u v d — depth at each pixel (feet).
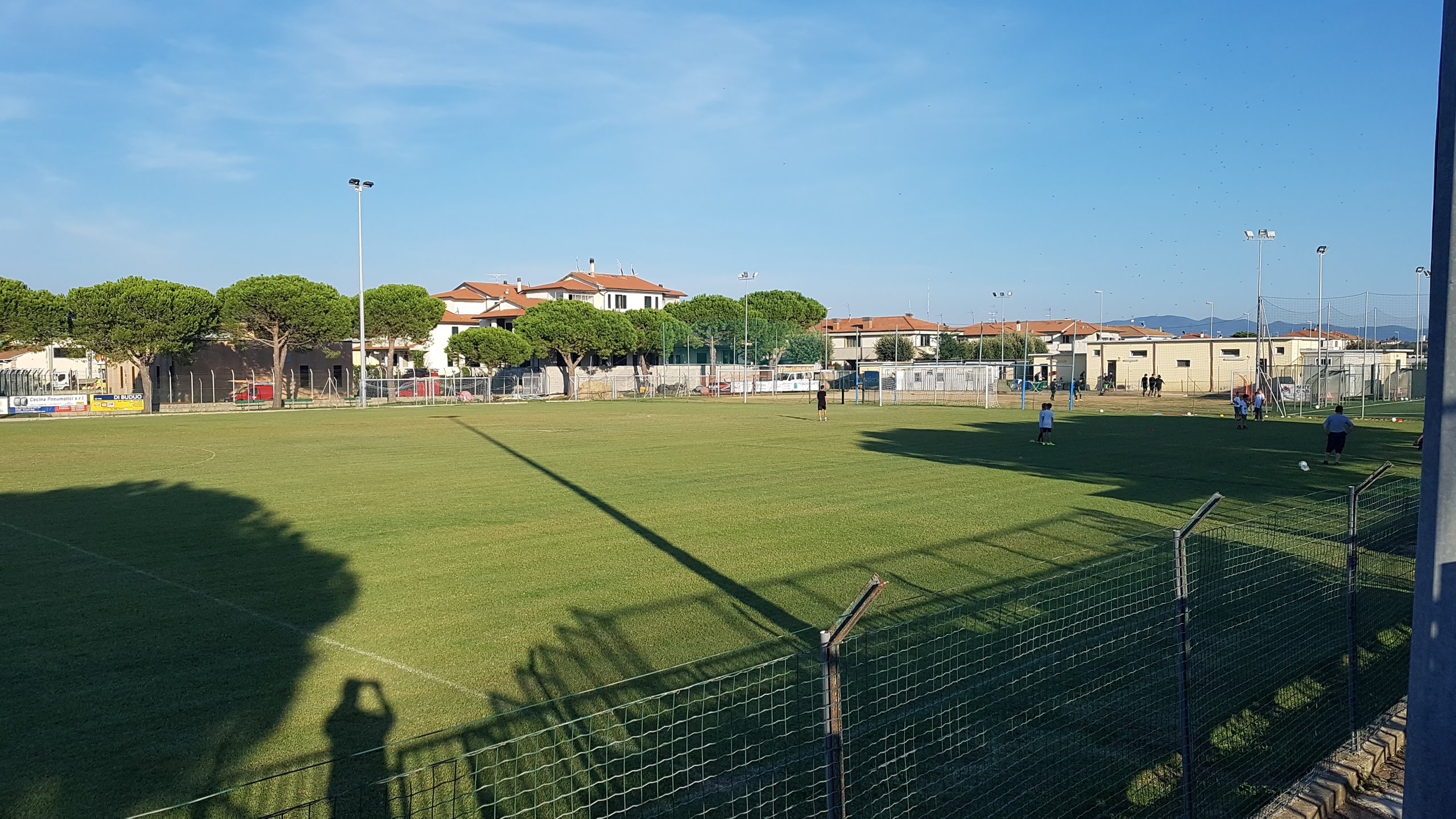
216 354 187.73
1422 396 170.91
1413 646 12.28
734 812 15.31
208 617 28.12
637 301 309.63
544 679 22.38
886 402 188.85
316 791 16.35
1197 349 224.74
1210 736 18.56
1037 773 16.84
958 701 20.29
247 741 18.76
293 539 40.65
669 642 25.22
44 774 17.20
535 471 66.08
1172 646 23.97
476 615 28.09
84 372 252.21
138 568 34.83
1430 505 11.88
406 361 256.32
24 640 25.73
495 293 312.29
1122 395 214.69
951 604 28.50
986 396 162.71
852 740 18.29
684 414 143.33
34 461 73.51
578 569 34.35
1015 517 45.19
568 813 15.23
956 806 15.52
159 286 157.99
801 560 35.65
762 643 24.89
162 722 19.76
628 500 51.75
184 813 15.58
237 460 74.08
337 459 75.00
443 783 16.53
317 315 170.40
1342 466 67.00
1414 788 12.23
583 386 230.48
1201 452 78.89
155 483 59.36
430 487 57.52
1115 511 46.62
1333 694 20.86
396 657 24.16
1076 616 26.73
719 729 18.94
